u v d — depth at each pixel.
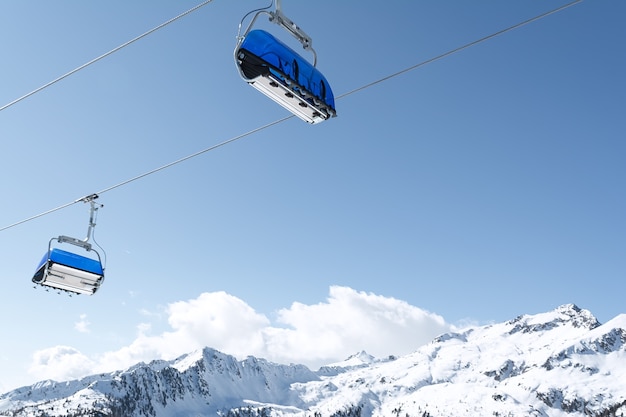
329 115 14.27
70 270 20.61
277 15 13.41
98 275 21.12
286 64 13.21
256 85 13.38
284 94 13.59
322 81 14.02
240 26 13.36
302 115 14.39
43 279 20.53
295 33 13.71
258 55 12.99
